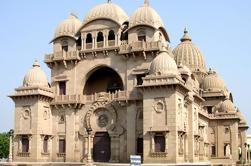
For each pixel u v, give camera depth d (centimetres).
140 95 5891
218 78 8931
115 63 6253
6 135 12925
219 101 8531
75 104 6284
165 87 5375
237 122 8125
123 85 6153
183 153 5600
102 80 6888
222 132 8119
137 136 5831
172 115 5322
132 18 6256
